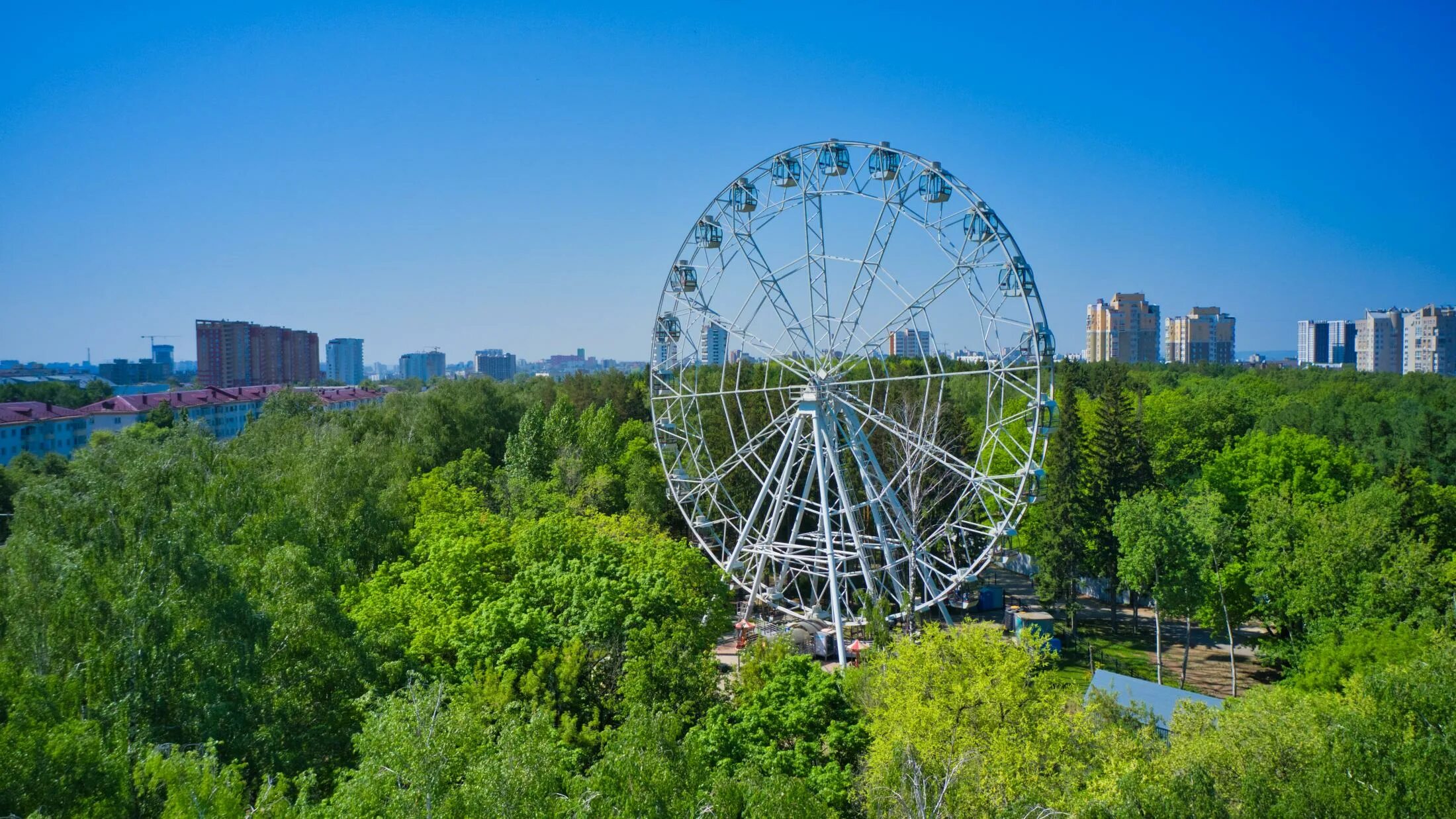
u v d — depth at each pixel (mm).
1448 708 26469
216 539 39125
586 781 24562
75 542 34812
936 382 89250
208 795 22547
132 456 39312
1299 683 41625
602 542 50938
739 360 60750
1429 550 45656
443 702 34719
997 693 31250
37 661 30312
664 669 33719
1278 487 70875
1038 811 25516
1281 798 24734
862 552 54719
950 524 56375
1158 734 35562
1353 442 100250
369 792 23109
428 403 98562
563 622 38844
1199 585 51469
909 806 25062
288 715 31969
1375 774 24297
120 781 24000
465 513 63469
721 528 76688
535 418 92125
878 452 75688
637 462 83562
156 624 30188
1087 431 91250
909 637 38812
